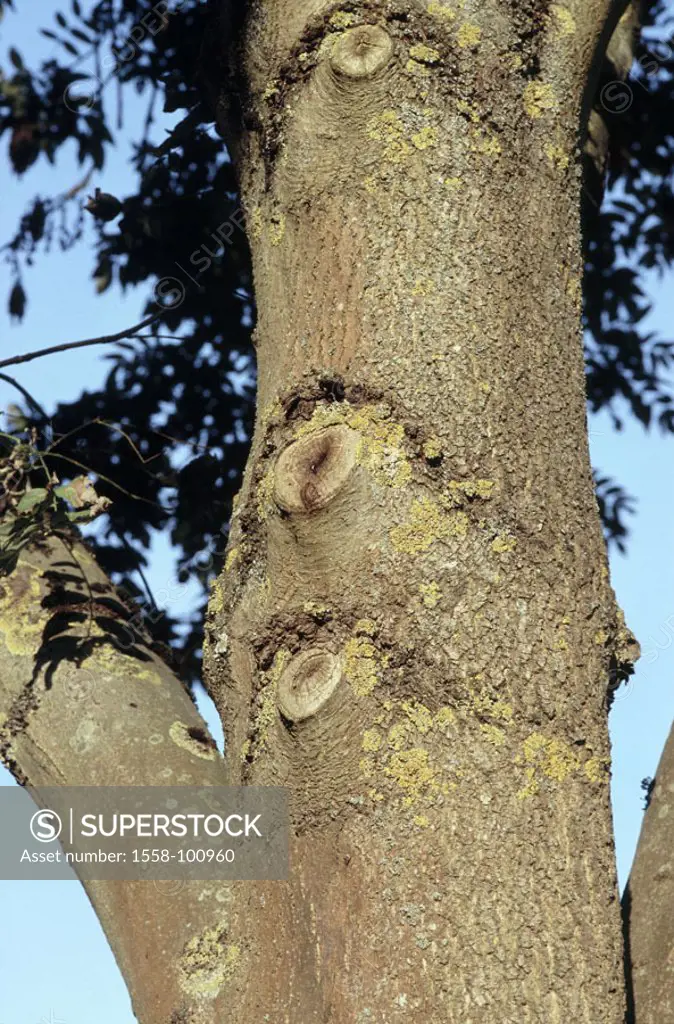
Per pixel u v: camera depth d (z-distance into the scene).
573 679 3.69
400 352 3.76
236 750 3.75
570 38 3.95
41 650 3.99
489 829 3.62
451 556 3.69
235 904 3.71
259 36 3.94
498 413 3.75
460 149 3.83
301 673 3.69
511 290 3.80
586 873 3.63
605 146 4.50
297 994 3.63
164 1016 3.68
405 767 3.64
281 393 3.80
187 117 5.55
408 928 3.60
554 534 3.73
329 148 3.86
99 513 4.14
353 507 3.71
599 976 3.60
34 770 3.90
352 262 3.81
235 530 3.81
